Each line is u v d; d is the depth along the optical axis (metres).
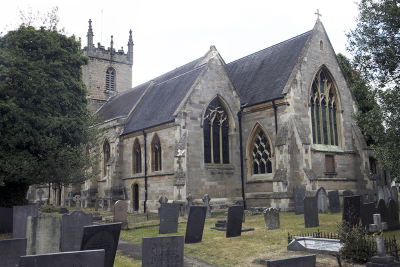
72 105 29.25
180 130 33.59
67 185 29.59
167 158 35.06
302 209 29.23
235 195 36.25
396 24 22.77
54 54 29.02
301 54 35.50
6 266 12.53
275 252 15.73
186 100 34.28
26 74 26.33
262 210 34.31
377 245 12.85
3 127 24.81
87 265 9.95
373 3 23.89
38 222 15.90
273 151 34.34
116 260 15.54
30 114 25.88
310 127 34.59
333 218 25.09
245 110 37.41
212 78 36.47
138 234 22.17
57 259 9.67
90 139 32.16
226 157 37.00
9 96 25.52
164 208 21.81
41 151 26.38
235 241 18.47
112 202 40.88
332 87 38.03
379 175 40.66
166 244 12.14
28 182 27.27
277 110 34.28
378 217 12.91
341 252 14.20
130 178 40.78
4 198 27.58
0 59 25.17
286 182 31.53
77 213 17.27
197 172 34.00
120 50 67.75
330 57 37.91
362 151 37.44
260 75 40.22
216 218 29.14
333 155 36.00
